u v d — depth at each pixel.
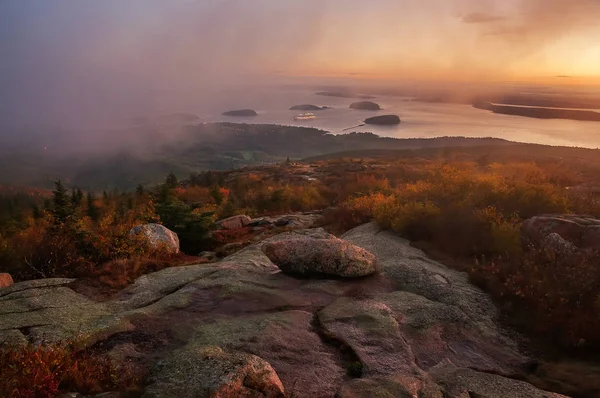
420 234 14.08
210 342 7.51
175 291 10.38
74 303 9.72
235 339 7.57
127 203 39.41
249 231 19.86
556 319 7.90
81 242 13.59
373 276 10.91
